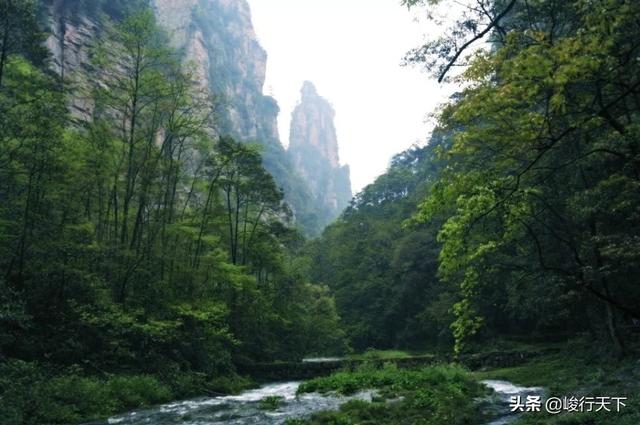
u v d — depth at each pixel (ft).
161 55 77.56
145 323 66.85
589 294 60.13
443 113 25.31
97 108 78.95
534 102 20.02
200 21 391.86
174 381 64.49
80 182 67.15
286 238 125.90
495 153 26.53
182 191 99.91
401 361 92.43
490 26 16.94
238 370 92.53
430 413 41.57
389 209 241.14
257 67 518.78
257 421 43.09
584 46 16.58
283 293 120.06
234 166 103.76
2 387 41.52
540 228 52.54
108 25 79.00
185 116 84.17
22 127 51.83
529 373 67.10
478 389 55.21
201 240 85.61
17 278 57.21
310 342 135.74
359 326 172.96
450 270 27.76
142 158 78.64
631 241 37.60
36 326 56.13
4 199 59.77
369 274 188.14
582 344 71.67
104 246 66.33
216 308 75.46
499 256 61.26
